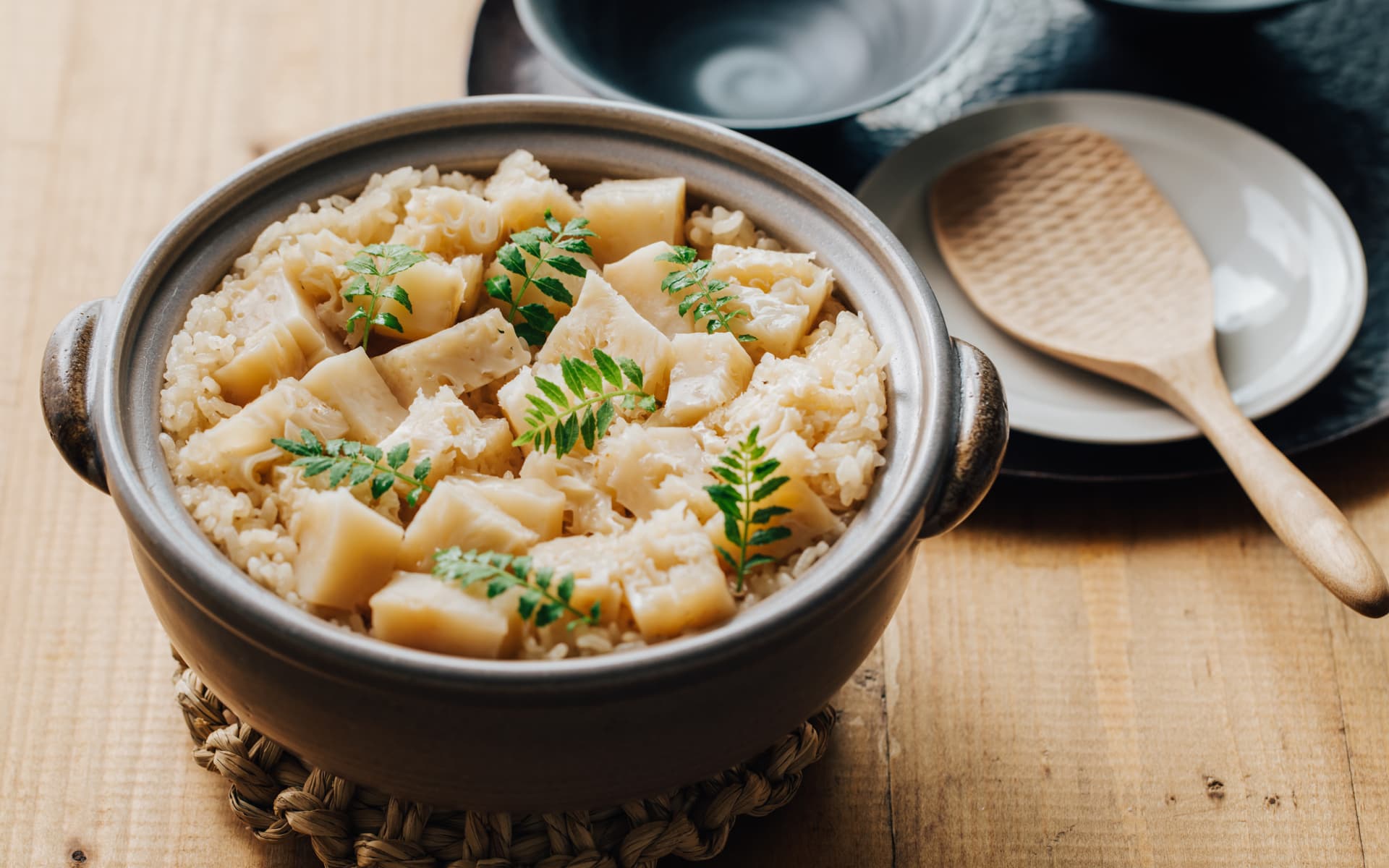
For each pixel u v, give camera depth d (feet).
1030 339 2.59
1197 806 2.26
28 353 2.61
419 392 2.05
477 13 2.98
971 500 1.94
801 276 2.11
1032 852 2.23
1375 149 2.86
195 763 2.24
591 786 1.90
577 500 1.99
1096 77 2.97
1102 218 2.72
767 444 1.99
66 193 2.77
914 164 2.79
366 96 2.93
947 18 2.81
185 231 2.05
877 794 2.26
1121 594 2.44
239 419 1.97
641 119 2.17
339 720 1.85
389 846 2.06
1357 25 3.02
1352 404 2.54
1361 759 2.31
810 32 3.00
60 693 2.30
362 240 2.14
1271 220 2.73
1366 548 2.24
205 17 3.01
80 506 2.48
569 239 2.11
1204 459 2.50
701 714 1.85
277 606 1.80
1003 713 2.33
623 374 2.05
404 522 1.98
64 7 3.00
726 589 1.88
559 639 1.87
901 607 2.43
